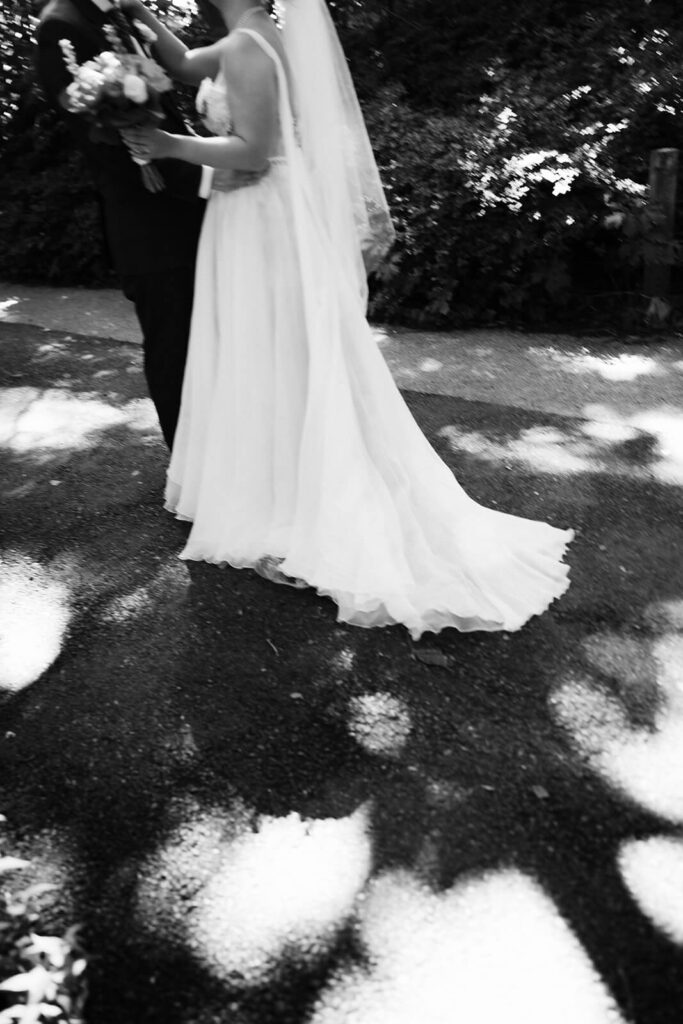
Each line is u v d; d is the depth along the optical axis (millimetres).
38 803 2137
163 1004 1691
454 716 2350
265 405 2893
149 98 2482
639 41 6539
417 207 5480
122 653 2641
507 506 3369
